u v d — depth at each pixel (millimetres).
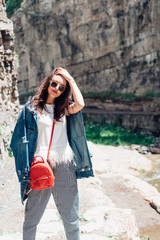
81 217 3793
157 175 8250
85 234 3271
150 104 17312
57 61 27562
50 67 28562
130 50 19500
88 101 24297
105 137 14922
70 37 25594
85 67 24766
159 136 14617
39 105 2090
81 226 3506
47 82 2121
